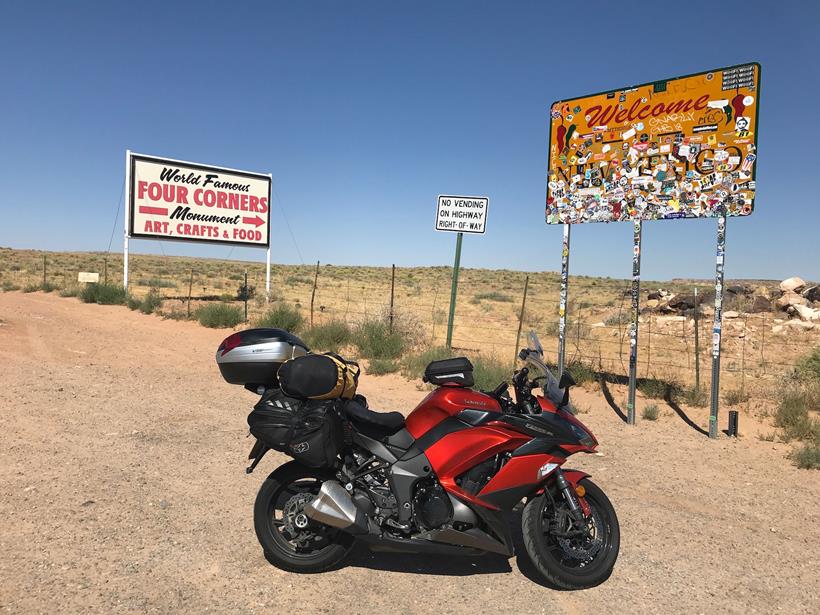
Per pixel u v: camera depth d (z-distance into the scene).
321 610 3.87
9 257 75.69
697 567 4.62
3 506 5.14
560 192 9.89
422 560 4.61
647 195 9.02
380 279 57.62
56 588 3.94
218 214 26.80
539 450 4.18
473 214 13.67
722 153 8.37
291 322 17.41
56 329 15.98
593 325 20.58
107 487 5.67
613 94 9.30
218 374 11.40
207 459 6.56
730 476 6.77
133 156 24.95
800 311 19.59
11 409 8.17
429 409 4.29
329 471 4.33
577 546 4.34
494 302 31.94
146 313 21.09
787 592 4.30
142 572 4.20
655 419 9.17
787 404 9.30
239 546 4.64
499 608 3.97
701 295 21.91
